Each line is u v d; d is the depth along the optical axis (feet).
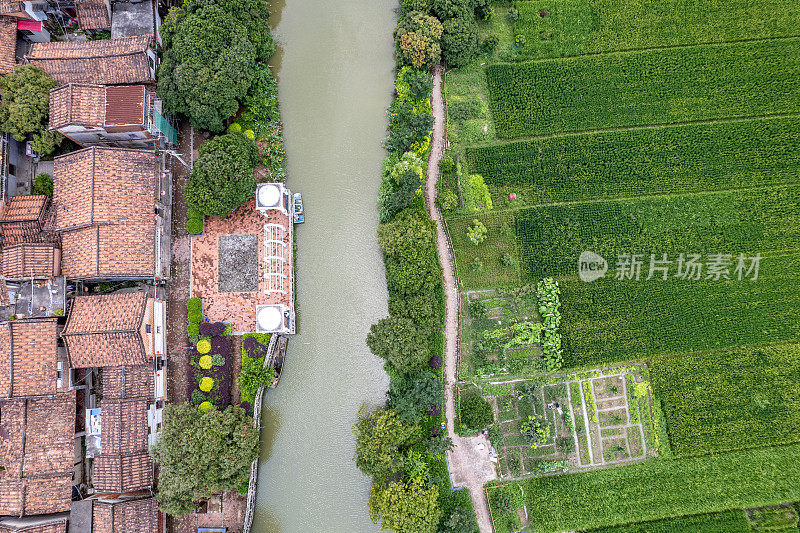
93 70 129.59
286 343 140.46
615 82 146.51
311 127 148.77
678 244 141.49
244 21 136.56
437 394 126.31
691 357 138.10
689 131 144.46
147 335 124.47
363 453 119.44
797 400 136.36
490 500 132.16
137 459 122.01
